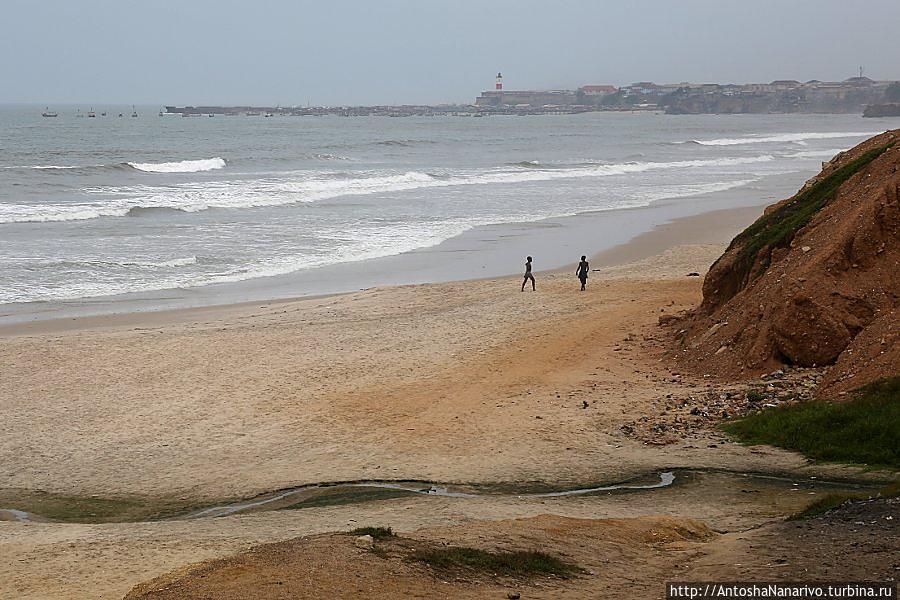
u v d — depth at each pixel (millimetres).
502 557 10672
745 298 22938
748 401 19000
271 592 9039
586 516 13914
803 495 14664
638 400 20031
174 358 24125
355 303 30984
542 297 30984
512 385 21594
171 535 13328
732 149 121312
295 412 20078
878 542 10688
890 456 15617
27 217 45562
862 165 25328
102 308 30078
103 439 18625
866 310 20078
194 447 18172
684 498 14898
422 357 24109
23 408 20359
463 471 16672
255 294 32688
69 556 12461
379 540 11016
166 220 47281
